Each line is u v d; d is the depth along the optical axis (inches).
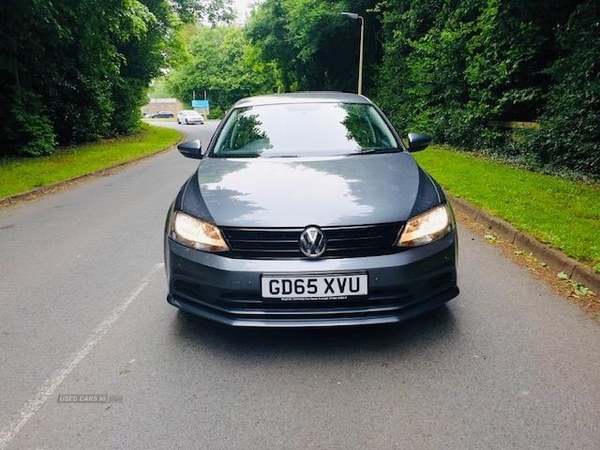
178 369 112.0
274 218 112.6
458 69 592.4
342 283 109.5
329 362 113.4
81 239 229.0
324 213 113.0
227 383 106.0
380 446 85.6
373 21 1222.3
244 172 139.0
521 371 107.9
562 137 361.7
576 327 128.8
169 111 3688.5
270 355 117.3
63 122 755.4
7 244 224.2
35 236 238.1
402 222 113.8
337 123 170.2
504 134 471.5
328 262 109.8
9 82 599.8
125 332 131.3
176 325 134.9
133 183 406.9
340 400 99.0
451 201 286.8
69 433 91.0
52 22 590.6
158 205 305.7
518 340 122.0
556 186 309.1
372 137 164.6
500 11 465.4
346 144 159.9
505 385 102.7
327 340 123.8
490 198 273.1
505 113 498.0
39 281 172.7
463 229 235.1
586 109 345.4
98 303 151.5
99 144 813.9
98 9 623.8
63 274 179.5
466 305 143.7
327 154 154.2
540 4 431.2
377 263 110.2
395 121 880.9
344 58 1424.7
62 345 124.9
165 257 125.8
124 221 263.7
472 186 312.3
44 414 96.9
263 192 123.8
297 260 110.6
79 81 765.3
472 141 542.0
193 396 101.6
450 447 84.8
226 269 111.6
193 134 1160.2
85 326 135.6
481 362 111.9
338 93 199.8
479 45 536.1
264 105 182.9
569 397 98.1
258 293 111.0
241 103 190.7
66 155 614.9
